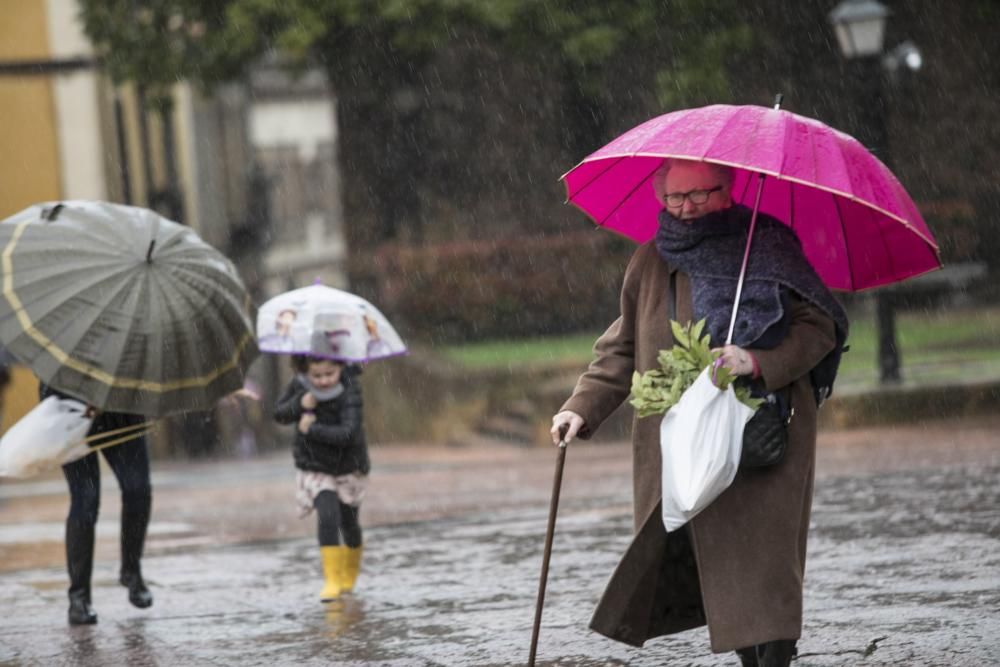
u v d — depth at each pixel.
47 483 56.78
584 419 13.53
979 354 58.53
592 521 29.16
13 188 74.00
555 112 78.56
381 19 65.75
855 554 22.42
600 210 14.80
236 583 24.11
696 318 12.98
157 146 90.31
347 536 22.22
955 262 73.75
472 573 23.45
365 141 78.19
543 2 65.94
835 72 75.38
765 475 12.80
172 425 83.50
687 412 12.35
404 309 73.56
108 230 19.56
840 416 48.84
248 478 52.53
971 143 75.00
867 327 70.44
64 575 26.27
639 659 16.28
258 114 166.12
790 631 12.52
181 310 19.41
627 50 77.00
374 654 17.30
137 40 70.00
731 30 68.06
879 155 49.25
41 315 18.84
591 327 74.62
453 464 51.09
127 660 17.69
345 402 21.89
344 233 78.62
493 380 65.19
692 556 13.45
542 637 17.77
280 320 22.02
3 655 18.33
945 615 17.53
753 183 14.20
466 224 78.75
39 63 73.81
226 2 68.44
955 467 34.06
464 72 78.44
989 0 73.88
